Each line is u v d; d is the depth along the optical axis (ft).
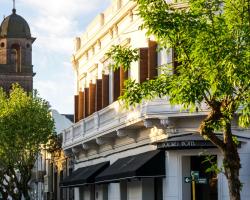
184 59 62.69
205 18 62.18
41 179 247.29
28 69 418.10
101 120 135.23
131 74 120.47
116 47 67.62
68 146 166.09
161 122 104.53
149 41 110.01
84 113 152.97
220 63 58.39
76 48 170.40
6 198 226.17
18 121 202.80
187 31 61.00
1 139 202.39
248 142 101.65
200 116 102.17
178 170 106.52
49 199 227.81
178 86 60.44
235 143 61.57
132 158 120.06
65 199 199.31
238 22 60.44
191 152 105.40
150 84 63.93
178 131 105.09
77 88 169.78
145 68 111.55
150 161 108.06
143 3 63.26
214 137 60.80
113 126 123.95
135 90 64.08
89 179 140.15
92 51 154.81
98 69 148.66
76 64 171.32
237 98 60.85
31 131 203.82
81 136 151.74
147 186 117.60
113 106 125.90
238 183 59.72
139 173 107.76
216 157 103.76
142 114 107.04
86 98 152.35
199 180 87.15
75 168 173.17
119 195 131.85
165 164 108.37
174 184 106.73
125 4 125.49
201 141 101.55
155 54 109.60
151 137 113.60
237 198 59.36
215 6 62.95
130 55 67.36
